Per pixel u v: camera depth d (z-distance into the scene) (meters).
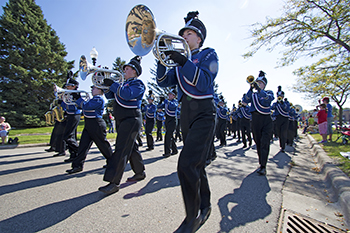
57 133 5.93
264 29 6.93
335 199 2.73
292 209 2.46
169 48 1.93
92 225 2.02
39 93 26.17
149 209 2.38
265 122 4.09
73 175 3.80
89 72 3.25
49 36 28.52
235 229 1.96
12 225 2.01
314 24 6.38
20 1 27.11
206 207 2.05
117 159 2.89
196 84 1.66
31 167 4.45
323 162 4.39
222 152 6.75
